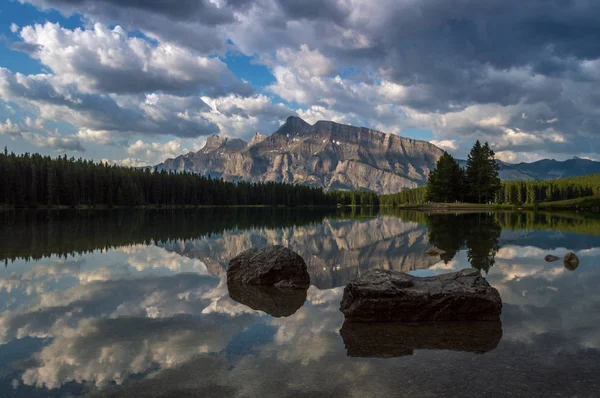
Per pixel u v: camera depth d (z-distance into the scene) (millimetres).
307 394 6496
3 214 76438
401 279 11945
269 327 10438
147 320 11000
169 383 6957
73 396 6492
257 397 6410
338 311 12227
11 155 124750
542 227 42469
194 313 11828
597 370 7363
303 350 8656
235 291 15164
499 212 85250
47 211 94750
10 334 9719
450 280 12086
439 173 116125
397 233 40531
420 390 6609
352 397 6363
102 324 10602
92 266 20250
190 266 20719
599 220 54844
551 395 6391
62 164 129125
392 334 9828
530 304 12281
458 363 7824
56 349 8680
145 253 25328
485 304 10938
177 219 68562
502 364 7727
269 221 67500
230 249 28062
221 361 7980
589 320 10594
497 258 21797
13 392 6621
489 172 109938
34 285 15648
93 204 127812
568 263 19594
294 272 16766
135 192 141375
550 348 8578
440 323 10734
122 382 7000
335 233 42906
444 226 46562
